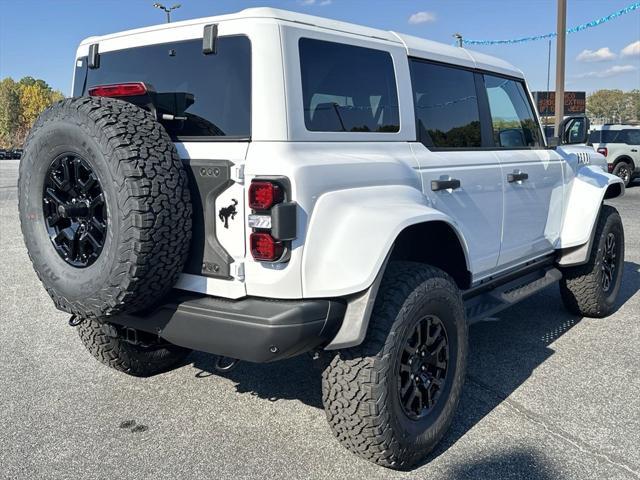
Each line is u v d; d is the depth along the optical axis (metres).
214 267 2.66
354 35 3.06
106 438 3.23
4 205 14.36
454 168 3.53
